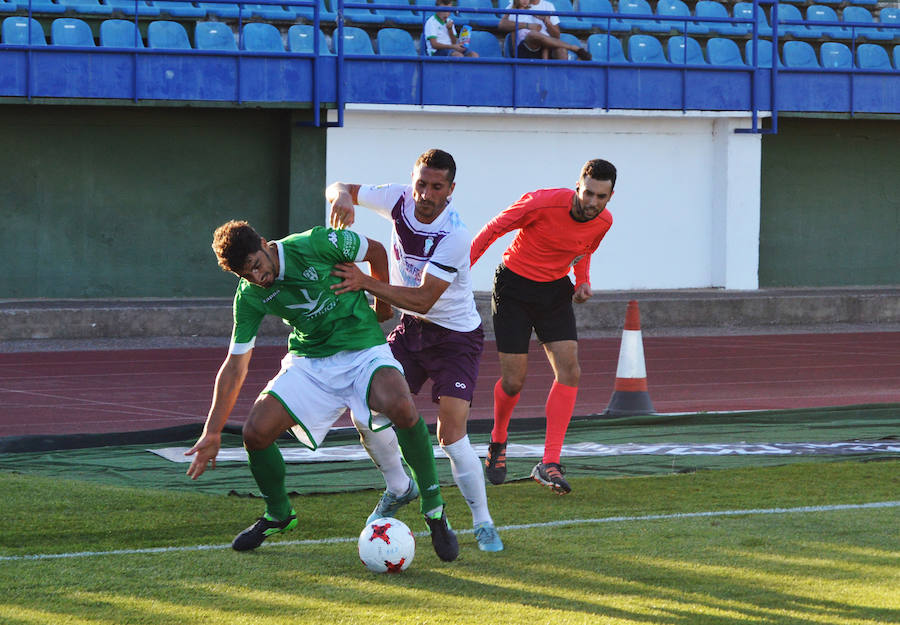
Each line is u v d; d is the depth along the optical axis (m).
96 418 23.48
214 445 12.23
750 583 11.55
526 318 16.53
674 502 15.47
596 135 44.06
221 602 10.92
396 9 39.03
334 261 12.27
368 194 13.67
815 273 48.47
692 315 41.56
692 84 43.09
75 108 39.09
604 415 23.36
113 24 38.34
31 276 39.22
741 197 45.28
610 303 40.53
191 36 40.25
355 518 14.43
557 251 16.22
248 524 14.11
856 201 48.75
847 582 11.57
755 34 43.66
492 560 12.46
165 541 13.30
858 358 33.97
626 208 44.69
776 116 43.97
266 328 37.41
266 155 41.34
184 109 40.22
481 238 16.05
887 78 45.50
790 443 20.28
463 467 12.97
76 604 10.86
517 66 41.03
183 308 37.09
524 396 27.08
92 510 14.77
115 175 39.78
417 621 10.34
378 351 12.51
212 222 41.00
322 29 41.38
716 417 23.02
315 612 10.62
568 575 11.86
